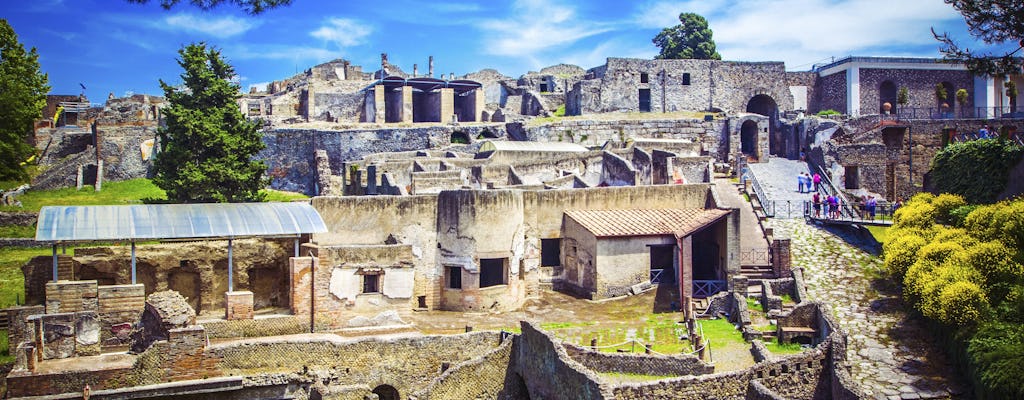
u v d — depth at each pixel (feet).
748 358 110.83
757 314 128.16
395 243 142.31
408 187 182.09
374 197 142.31
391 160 202.18
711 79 278.67
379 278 132.16
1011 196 144.56
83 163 216.33
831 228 161.27
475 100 266.98
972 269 109.50
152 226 120.88
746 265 144.66
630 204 159.02
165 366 105.40
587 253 148.25
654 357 106.32
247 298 120.47
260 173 177.27
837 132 228.84
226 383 105.60
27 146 199.62
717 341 118.93
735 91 279.69
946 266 111.96
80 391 101.40
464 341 120.67
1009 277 108.88
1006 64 130.11
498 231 143.95
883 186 207.62
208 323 117.60
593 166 199.41
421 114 274.57
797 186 195.21
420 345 118.73
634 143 219.20
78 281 116.98
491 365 117.29
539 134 239.50
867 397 93.09
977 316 102.58
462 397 113.29
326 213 139.13
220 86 177.37
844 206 173.88
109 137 219.41
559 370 104.73
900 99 256.32
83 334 110.63
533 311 141.69
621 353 109.29
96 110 272.92
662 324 129.49
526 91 290.35
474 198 143.33
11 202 187.32
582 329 127.54
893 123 225.97
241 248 131.44
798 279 135.03
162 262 127.85
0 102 190.29
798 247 153.17
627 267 147.54
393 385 117.29
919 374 105.19
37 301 121.08
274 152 220.84
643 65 275.18
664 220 153.58
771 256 144.87
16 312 113.29
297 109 272.10
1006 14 125.29
